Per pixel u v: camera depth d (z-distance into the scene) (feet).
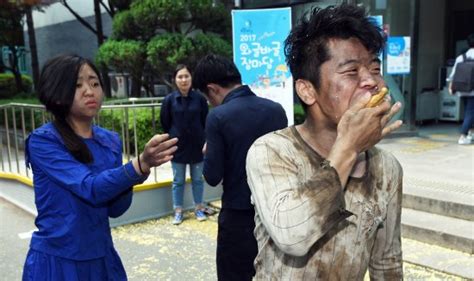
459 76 21.67
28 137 5.96
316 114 3.92
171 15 25.80
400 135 25.00
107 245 6.28
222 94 8.48
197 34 26.96
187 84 15.44
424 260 11.86
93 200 5.49
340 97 3.63
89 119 6.23
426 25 29.96
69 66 5.94
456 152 20.72
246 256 7.92
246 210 7.84
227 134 7.83
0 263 12.85
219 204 17.75
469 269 11.25
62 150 5.81
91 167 6.05
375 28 3.79
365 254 4.04
